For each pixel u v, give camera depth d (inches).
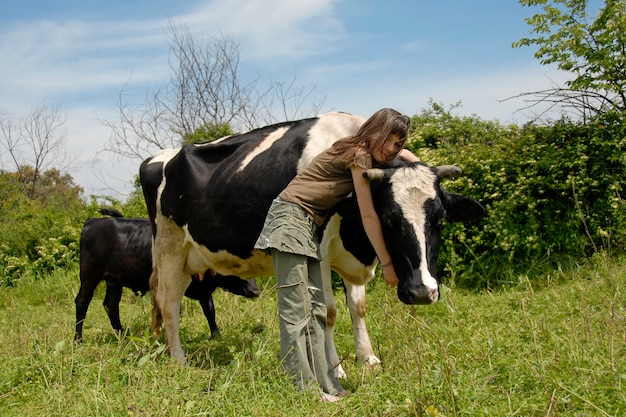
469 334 197.2
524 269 323.3
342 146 161.2
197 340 257.8
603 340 171.0
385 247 161.6
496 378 149.7
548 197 332.5
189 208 217.9
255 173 199.6
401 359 163.6
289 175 192.9
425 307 249.0
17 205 674.2
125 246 272.1
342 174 161.8
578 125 342.3
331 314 183.5
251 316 273.6
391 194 161.0
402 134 161.0
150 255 268.1
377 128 159.0
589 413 124.2
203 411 144.3
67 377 173.5
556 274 303.7
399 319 192.9
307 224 159.8
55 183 1311.5
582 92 353.4
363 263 190.2
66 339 209.5
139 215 506.0
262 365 170.7
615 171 323.6
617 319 187.6
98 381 160.7
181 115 826.8
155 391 156.1
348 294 198.2
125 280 277.7
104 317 326.3
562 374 146.2
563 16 354.3
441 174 169.2
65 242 490.3
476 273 325.7
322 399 149.9
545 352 168.2
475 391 136.3
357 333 197.3
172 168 229.0
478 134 382.6
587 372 145.6
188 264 231.3
